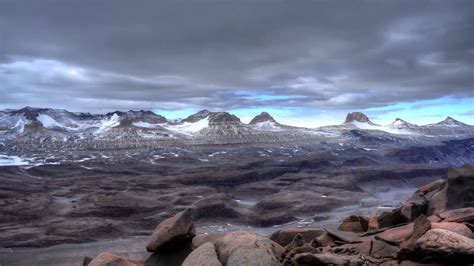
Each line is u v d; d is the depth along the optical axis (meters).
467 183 24.25
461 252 15.37
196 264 17.25
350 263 16.36
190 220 21.62
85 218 102.50
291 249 18.80
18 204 117.81
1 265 70.94
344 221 25.94
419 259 16.38
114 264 22.38
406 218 23.17
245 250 16.73
